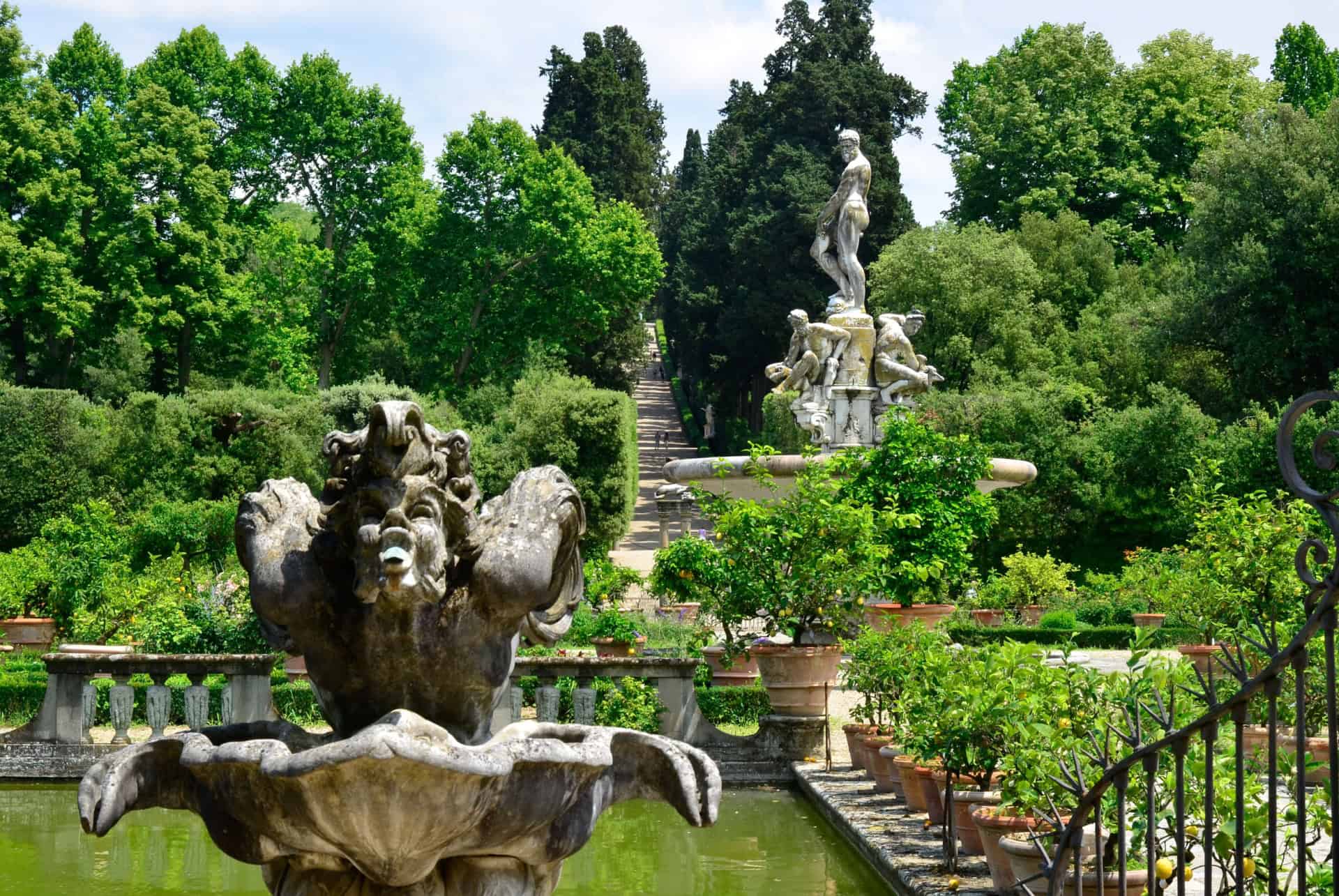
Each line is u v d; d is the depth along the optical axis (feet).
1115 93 160.04
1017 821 20.43
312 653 10.90
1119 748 19.72
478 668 10.84
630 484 131.85
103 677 44.83
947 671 24.97
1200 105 157.48
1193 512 40.42
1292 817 16.06
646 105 265.75
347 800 9.32
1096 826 15.85
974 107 165.89
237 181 157.17
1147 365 130.21
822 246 68.74
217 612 49.14
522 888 11.00
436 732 9.91
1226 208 115.65
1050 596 85.76
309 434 121.90
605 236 160.76
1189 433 112.68
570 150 221.25
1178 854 13.30
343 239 160.66
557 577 11.57
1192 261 120.06
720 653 45.70
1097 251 142.51
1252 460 99.55
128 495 116.47
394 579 10.08
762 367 177.17
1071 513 116.57
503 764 9.57
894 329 67.15
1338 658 29.30
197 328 143.33
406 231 155.02
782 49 184.03
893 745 31.53
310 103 157.99
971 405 118.93
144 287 139.64
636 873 27.02
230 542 88.89
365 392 127.85
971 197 162.81
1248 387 116.78
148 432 117.29
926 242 137.69
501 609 10.73
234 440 117.91
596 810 11.28
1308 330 113.19
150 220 137.90
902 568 49.32
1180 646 43.37
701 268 182.50
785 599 39.68
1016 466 56.75
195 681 39.88
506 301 161.58
